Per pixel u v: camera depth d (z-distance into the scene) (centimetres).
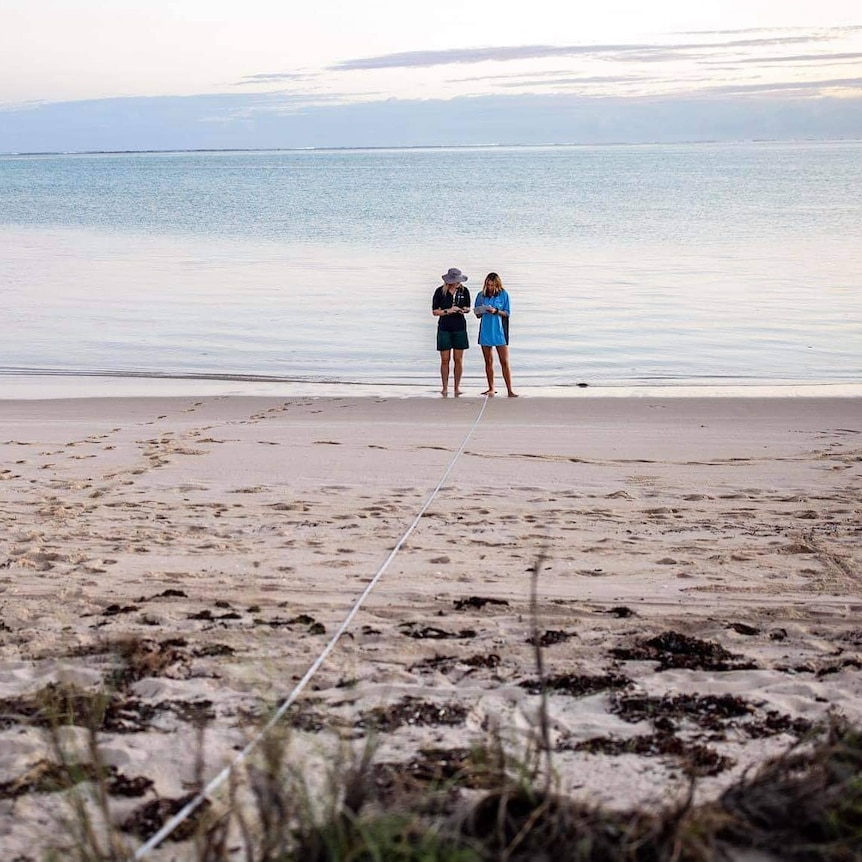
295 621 580
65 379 1697
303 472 1034
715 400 1455
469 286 2703
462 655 525
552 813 316
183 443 1188
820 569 698
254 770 356
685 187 8400
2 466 1067
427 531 806
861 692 468
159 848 326
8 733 422
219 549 751
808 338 1972
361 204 6662
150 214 6066
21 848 328
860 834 306
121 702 455
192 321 2223
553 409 1409
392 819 308
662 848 300
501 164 19188
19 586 656
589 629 570
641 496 934
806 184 8606
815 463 1077
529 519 846
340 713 440
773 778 340
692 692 470
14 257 3622
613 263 3166
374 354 1892
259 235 4412
